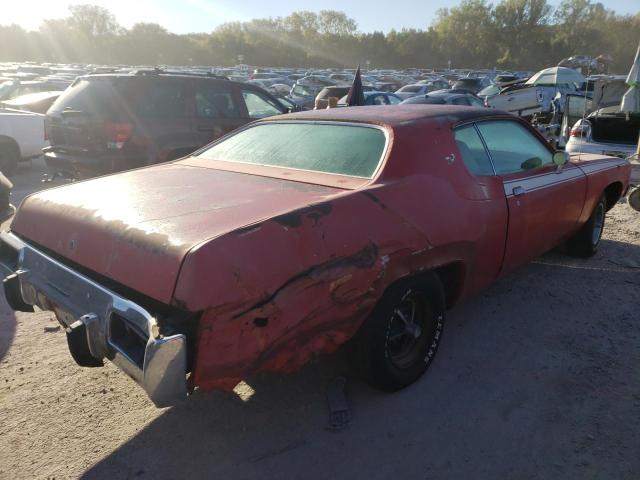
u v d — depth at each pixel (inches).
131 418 111.9
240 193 108.4
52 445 103.9
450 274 126.9
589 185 179.5
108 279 92.7
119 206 101.8
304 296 88.9
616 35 3280.0
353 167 116.9
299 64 4074.8
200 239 82.7
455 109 140.6
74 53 3796.8
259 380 124.1
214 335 80.5
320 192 106.8
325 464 98.0
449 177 120.8
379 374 110.3
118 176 131.5
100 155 249.3
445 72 2596.0
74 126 252.2
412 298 115.0
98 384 124.3
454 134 129.4
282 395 118.6
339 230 95.3
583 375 124.0
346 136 127.7
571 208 170.6
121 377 127.3
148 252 84.8
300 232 90.6
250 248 84.1
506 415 110.3
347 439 104.3
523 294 169.6
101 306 88.8
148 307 85.3
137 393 120.7
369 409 113.0
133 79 258.5
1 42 3661.4
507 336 142.9
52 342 144.9
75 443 104.4
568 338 141.4
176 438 105.7
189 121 273.1
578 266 194.7
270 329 85.4
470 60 3841.0
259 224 87.3
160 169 140.1
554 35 3494.1
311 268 89.7
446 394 117.7
